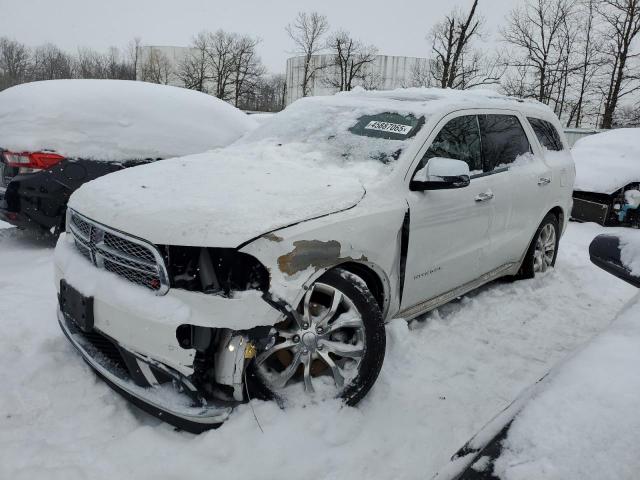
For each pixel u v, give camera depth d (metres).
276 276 2.44
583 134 18.50
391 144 3.43
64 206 5.29
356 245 2.77
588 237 8.10
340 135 3.66
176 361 2.37
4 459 2.39
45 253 5.42
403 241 3.16
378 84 43.47
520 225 4.55
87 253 2.84
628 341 1.60
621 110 30.09
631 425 1.25
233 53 49.25
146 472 2.33
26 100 5.44
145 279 2.50
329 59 43.44
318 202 2.75
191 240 2.37
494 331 4.05
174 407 2.45
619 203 8.79
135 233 2.47
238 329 2.37
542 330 4.15
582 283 5.41
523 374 3.42
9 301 4.01
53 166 5.20
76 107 5.47
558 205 5.17
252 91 50.41
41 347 3.31
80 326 2.68
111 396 2.87
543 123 5.12
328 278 2.69
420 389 3.11
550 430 1.29
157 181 2.94
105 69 59.06
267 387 2.65
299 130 3.88
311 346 2.67
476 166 3.96
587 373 1.46
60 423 2.65
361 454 2.53
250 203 2.60
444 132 3.62
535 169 4.69
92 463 2.38
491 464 1.27
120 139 5.61
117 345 2.53
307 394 2.72
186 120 6.16
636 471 1.14
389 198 3.08
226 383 2.48
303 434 2.55
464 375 3.34
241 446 2.45
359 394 2.79
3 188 5.29
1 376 2.99
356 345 2.80
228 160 3.44
